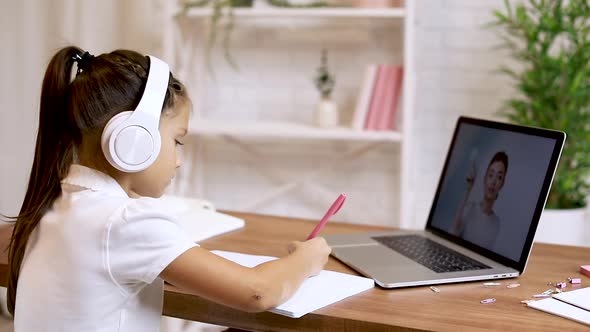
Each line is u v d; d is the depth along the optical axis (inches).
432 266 54.7
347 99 118.7
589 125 103.0
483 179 60.7
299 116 121.1
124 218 42.4
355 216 122.5
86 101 43.7
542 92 100.9
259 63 121.5
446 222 64.4
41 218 45.3
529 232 53.7
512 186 56.9
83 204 43.7
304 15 105.5
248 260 55.1
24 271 45.0
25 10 125.8
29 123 128.0
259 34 120.6
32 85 127.2
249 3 110.6
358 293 49.3
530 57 102.4
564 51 102.7
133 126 43.6
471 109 114.4
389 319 44.2
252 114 123.0
